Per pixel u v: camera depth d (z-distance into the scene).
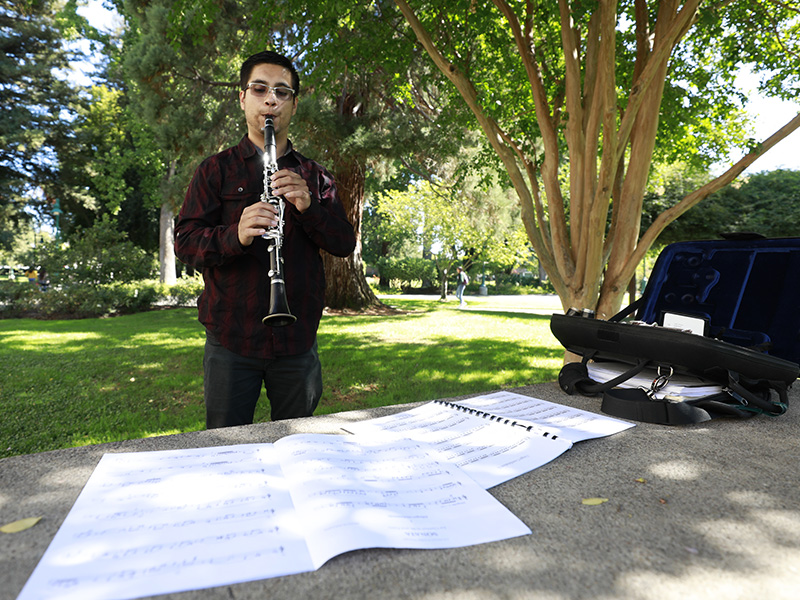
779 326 1.44
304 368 1.62
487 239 17.31
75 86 18.80
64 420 3.65
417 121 9.59
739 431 1.00
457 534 0.59
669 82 3.44
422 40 3.19
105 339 7.65
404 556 0.55
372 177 14.28
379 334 8.12
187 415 3.74
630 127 2.59
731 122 3.80
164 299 14.34
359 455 0.81
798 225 10.27
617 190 3.17
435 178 12.88
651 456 0.86
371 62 4.12
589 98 2.97
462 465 0.81
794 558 0.55
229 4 7.88
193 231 1.50
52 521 0.60
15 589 0.47
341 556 0.55
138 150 18.61
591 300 2.86
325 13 3.67
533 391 1.33
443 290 21.20
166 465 0.76
